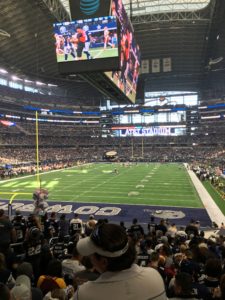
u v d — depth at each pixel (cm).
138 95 4209
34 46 4809
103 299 154
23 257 600
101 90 2091
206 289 335
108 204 2339
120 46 1717
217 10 3822
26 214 2016
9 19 3806
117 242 159
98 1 1648
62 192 2881
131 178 3906
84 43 1684
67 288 375
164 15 4241
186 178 3847
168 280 480
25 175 4441
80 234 861
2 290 208
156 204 2328
